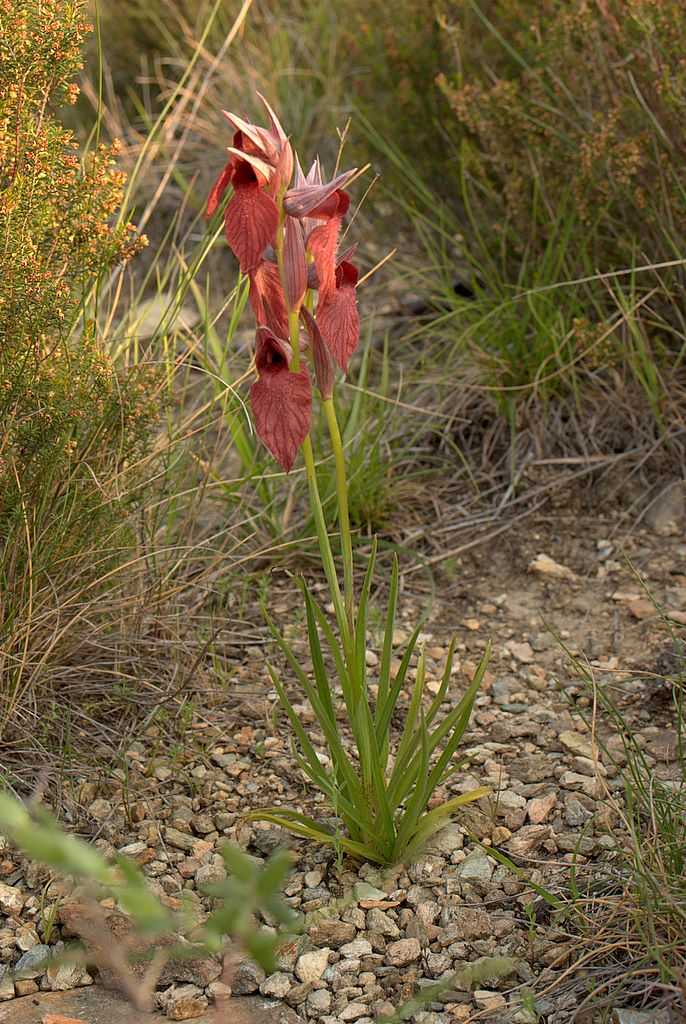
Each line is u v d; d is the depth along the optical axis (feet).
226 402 10.62
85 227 8.70
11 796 8.07
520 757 8.86
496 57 14.83
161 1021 6.44
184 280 10.76
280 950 6.93
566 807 8.15
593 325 13.23
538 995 6.45
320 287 6.24
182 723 9.16
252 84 18.52
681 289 12.33
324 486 12.09
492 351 13.71
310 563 11.85
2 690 8.65
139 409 9.16
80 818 8.16
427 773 7.34
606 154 12.10
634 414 12.61
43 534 8.71
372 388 14.12
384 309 15.98
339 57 18.51
